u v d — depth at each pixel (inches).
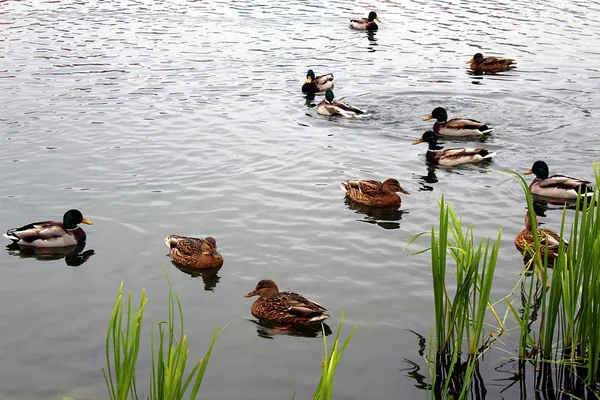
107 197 800.9
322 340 542.6
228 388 483.5
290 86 1259.2
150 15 1733.5
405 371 500.7
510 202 805.2
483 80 1293.1
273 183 848.3
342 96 1214.9
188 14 1756.9
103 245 695.1
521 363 500.1
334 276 633.0
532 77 1299.2
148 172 873.5
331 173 884.6
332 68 1370.6
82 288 617.3
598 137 1010.1
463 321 491.8
